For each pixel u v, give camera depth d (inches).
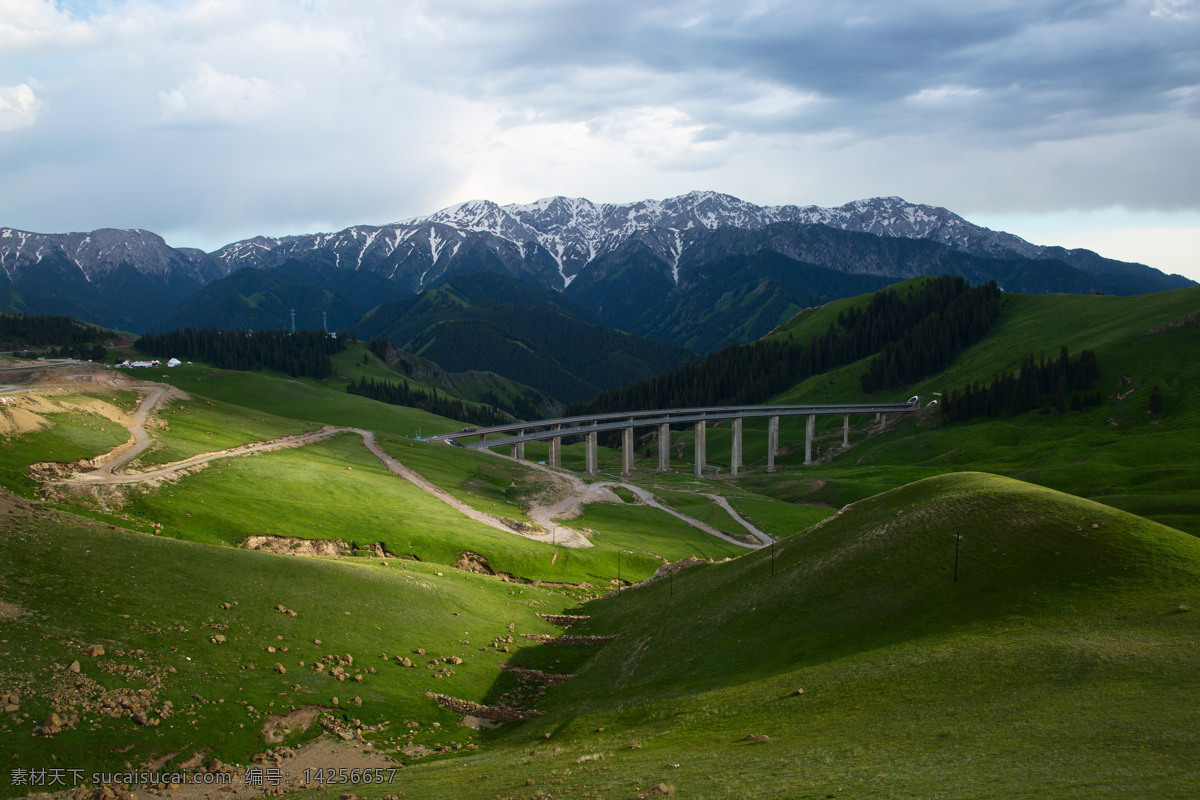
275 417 6525.6
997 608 1876.2
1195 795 955.3
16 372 5940.0
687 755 1467.8
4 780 1385.3
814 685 1721.2
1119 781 1030.4
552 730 1950.1
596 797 1273.4
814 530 2869.1
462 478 5826.8
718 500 6599.4
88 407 4539.9
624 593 3425.2
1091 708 1290.6
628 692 2188.7
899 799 1075.3
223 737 1679.4
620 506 5890.8
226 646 2014.0
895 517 2532.0
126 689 1701.5
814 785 1178.0
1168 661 1398.9
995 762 1160.8
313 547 3543.3
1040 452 7416.3
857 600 2176.4
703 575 3137.3
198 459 4195.4
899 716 1443.2
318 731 1818.4
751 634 2267.5
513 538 4360.2
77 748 1504.7
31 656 1684.3
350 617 2426.2
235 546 3302.2
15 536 2122.3
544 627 2992.1
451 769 1660.9
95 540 2278.5
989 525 2231.8
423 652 2380.7
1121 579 1818.4
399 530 3961.6
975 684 1508.4
